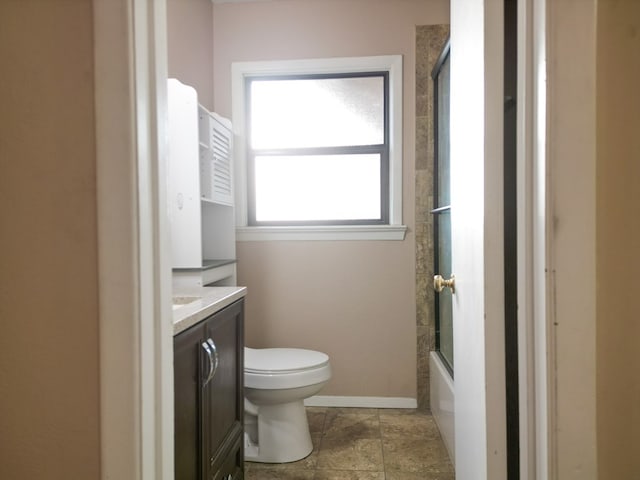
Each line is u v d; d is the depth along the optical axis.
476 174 0.96
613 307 0.70
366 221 2.62
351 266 2.55
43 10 0.71
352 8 2.51
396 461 1.95
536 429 0.73
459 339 1.18
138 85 0.71
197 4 2.33
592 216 0.68
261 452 1.97
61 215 0.72
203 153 2.01
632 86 0.69
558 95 0.68
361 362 2.56
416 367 2.54
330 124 2.64
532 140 0.72
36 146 0.72
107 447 0.71
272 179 2.67
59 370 0.73
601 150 0.69
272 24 2.55
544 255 0.70
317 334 2.58
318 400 2.59
